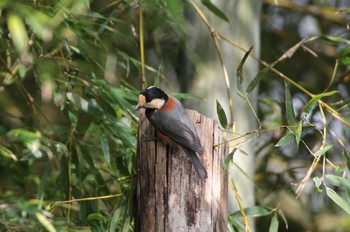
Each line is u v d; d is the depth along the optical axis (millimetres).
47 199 12039
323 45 15695
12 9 8789
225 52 11742
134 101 10805
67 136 11328
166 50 13523
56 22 9156
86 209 10477
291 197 13969
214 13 10711
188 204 8086
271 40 15727
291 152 14172
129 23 11430
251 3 12055
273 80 15062
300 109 13672
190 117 8586
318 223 14328
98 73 11336
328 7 15375
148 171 8266
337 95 14031
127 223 9398
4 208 9594
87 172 10797
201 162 8086
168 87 12289
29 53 10141
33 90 13195
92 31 10195
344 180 9094
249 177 10742
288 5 14922
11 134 10609
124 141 10266
